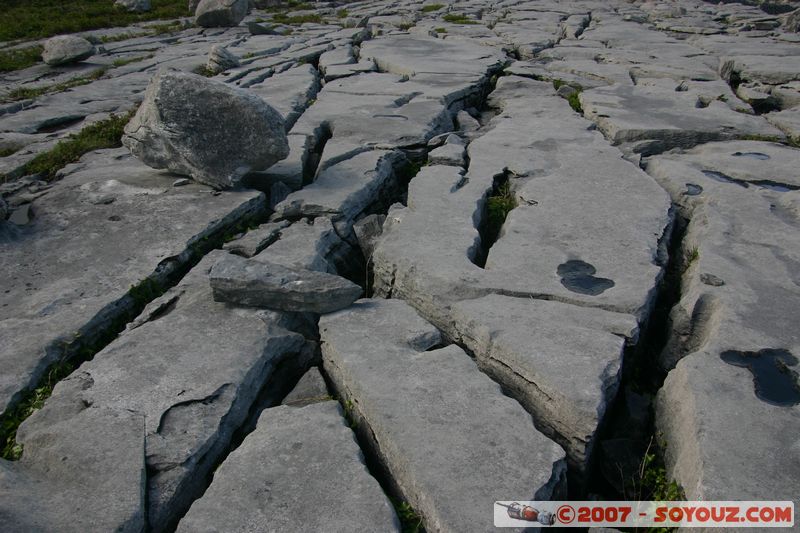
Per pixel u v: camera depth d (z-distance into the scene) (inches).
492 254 205.9
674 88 450.6
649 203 247.1
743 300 177.8
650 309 183.3
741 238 218.7
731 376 146.9
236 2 796.0
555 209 240.8
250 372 155.4
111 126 357.4
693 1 1178.6
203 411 142.7
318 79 505.7
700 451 125.6
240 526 113.0
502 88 466.0
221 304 183.2
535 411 147.9
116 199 255.9
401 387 144.9
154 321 175.8
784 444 127.0
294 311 180.2
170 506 124.7
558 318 169.3
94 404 143.9
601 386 141.3
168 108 247.8
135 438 133.7
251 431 149.1
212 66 532.7
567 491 129.9
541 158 297.7
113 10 903.1
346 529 112.4
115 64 573.3
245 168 255.6
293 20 858.8
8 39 711.1
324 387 159.6
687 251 230.1
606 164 289.6
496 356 159.2
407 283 197.2
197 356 159.9
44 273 205.0
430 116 370.3
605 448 147.2
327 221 242.7
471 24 802.8
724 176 283.7
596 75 494.6
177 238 223.9
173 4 983.0
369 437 140.4
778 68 494.9
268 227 239.1
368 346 161.3
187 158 256.1
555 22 816.3
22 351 165.9
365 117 368.5
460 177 275.4
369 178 277.9
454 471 121.4
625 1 1139.9
